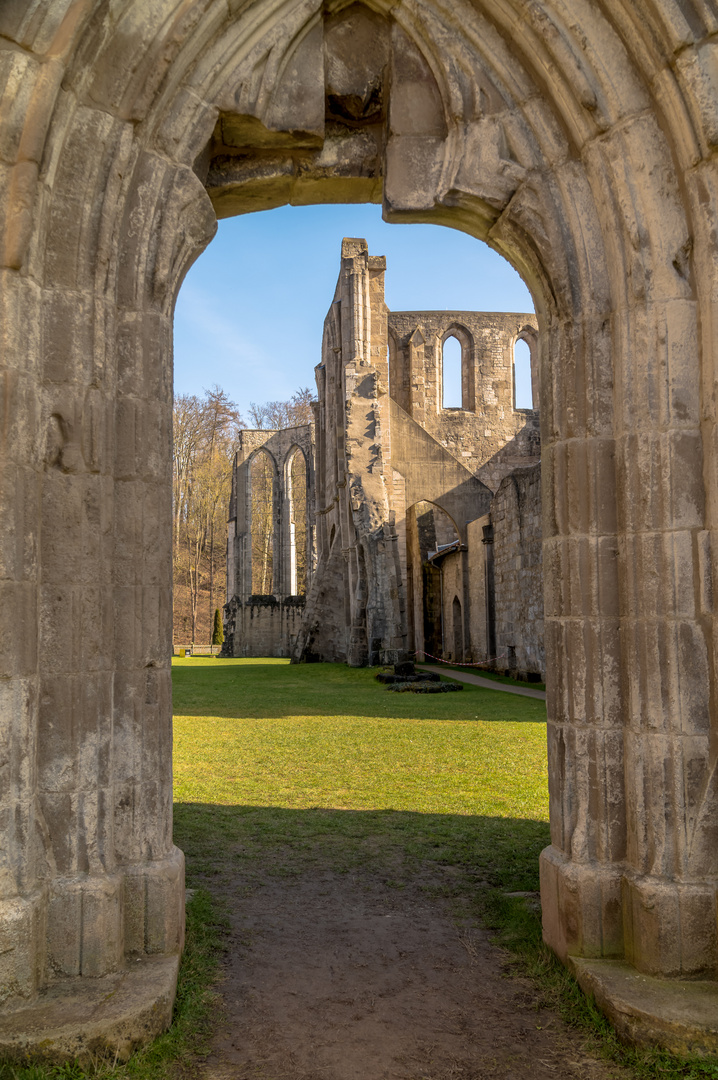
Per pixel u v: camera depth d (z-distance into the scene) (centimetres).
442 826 780
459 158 514
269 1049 395
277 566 5212
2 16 399
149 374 470
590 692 482
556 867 484
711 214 457
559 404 507
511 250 548
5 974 386
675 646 455
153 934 445
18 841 402
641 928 441
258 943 523
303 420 6788
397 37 530
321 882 635
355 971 483
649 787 458
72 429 440
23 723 407
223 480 6412
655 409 469
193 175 481
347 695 2080
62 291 444
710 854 444
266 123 504
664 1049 380
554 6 474
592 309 494
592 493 489
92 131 445
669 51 450
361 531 3141
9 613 404
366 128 560
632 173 476
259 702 1895
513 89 507
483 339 4609
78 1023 372
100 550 444
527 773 1012
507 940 525
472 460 4531
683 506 462
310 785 958
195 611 6144
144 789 452
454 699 1922
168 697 467
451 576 3600
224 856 697
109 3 428
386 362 3512
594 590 484
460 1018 427
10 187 410
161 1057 377
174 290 488
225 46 483
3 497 404
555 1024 420
